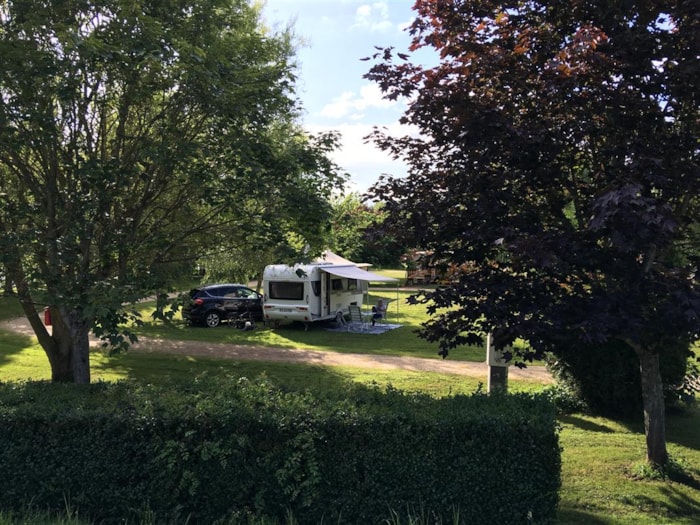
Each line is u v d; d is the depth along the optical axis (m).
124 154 6.82
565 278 4.58
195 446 4.02
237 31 7.45
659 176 3.85
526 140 4.21
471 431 3.81
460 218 4.93
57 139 6.26
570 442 6.96
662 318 4.07
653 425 5.80
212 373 11.56
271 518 3.90
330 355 14.14
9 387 5.20
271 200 7.03
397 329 20.27
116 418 4.11
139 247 6.96
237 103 6.34
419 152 5.53
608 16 4.40
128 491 4.05
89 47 5.17
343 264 21.88
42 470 4.15
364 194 5.60
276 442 3.94
